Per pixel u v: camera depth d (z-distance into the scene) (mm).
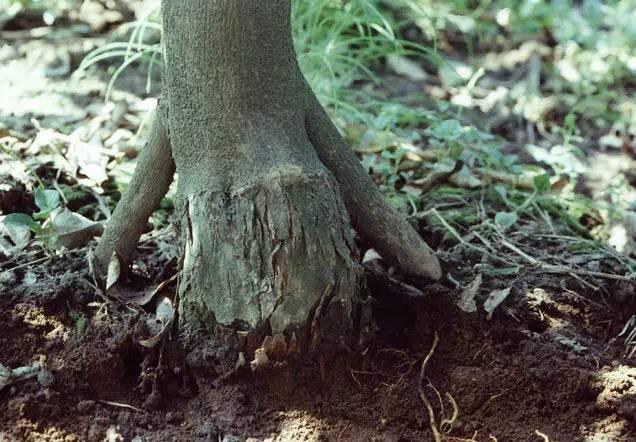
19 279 1447
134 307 1424
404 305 1449
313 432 1343
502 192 1681
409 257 1445
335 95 1810
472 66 2191
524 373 1386
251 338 1353
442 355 1414
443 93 2047
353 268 1366
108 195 1637
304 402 1362
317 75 1854
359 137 1798
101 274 1435
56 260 1480
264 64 1352
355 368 1383
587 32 2348
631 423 1354
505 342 1426
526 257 1539
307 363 1363
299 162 1358
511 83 2145
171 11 1353
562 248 1598
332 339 1363
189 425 1349
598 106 2035
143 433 1339
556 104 2031
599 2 2508
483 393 1374
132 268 1479
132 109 1858
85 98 1877
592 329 1475
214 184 1354
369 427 1353
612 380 1381
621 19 2303
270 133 1358
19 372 1359
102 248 1438
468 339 1421
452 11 2398
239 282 1347
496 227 1591
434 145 1735
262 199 1341
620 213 1697
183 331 1381
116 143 1726
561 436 1347
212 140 1355
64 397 1358
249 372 1362
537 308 1467
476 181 1704
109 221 1438
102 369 1372
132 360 1390
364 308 1381
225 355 1364
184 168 1376
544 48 2328
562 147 1785
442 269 1489
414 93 2041
